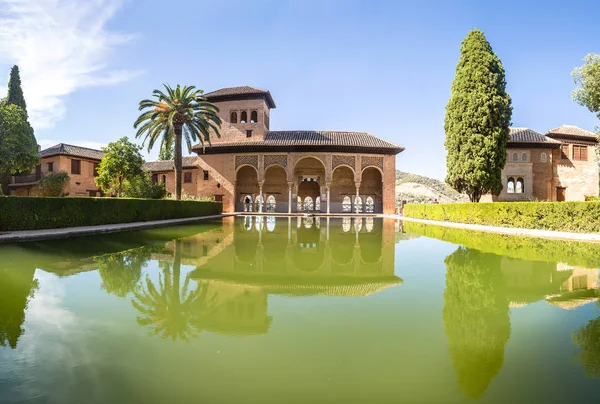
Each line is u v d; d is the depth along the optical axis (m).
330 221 21.19
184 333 2.99
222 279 5.04
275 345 2.75
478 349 2.73
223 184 31.58
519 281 5.07
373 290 4.52
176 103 21.53
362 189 33.28
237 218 23.31
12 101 30.34
